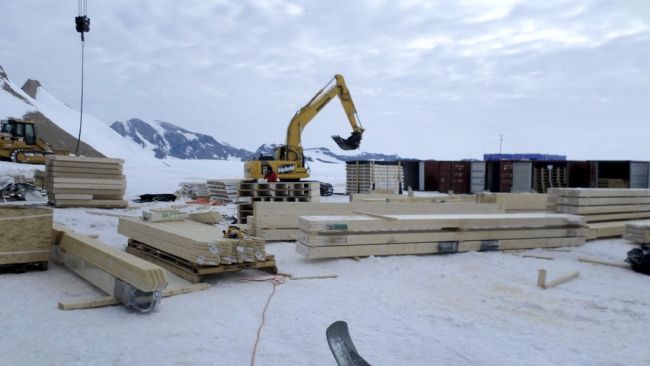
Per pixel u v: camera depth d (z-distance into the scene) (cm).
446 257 896
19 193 1855
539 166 2723
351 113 2322
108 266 600
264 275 744
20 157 2869
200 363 416
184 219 924
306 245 833
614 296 664
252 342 468
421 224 899
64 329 488
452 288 693
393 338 488
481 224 952
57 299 588
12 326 492
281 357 434
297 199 1424
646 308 611
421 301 625
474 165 2928
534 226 1007
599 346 481
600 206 1215
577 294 673
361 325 525
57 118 5491
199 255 674
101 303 565
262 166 2009
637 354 463
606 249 1036
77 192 1641
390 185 2816
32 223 714
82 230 1198
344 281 720
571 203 1191
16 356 422
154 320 522
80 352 433
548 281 720
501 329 525
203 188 2225
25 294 604
